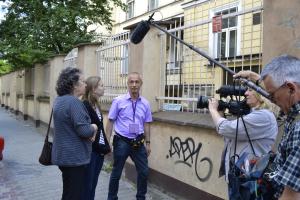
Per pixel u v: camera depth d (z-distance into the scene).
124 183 7.11
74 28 18.53
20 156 10.23
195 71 5.83
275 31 4.14
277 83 2.17
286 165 2.01
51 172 8.30
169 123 6.22
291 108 2.14
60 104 4.30
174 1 18.59
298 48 3.89
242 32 4.97
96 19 19.14
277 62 2.21
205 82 5.60
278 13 4.10
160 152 6.52
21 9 18.41
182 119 5.85
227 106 3.49
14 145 12.12
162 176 6.46
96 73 9.84
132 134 5.64
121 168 5.66
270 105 3.73
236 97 3.42
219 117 3.47
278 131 3.58
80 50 10.26
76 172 4.29
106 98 9.23
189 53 5.95
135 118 5.68
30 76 20.31
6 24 18.22
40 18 18.19
